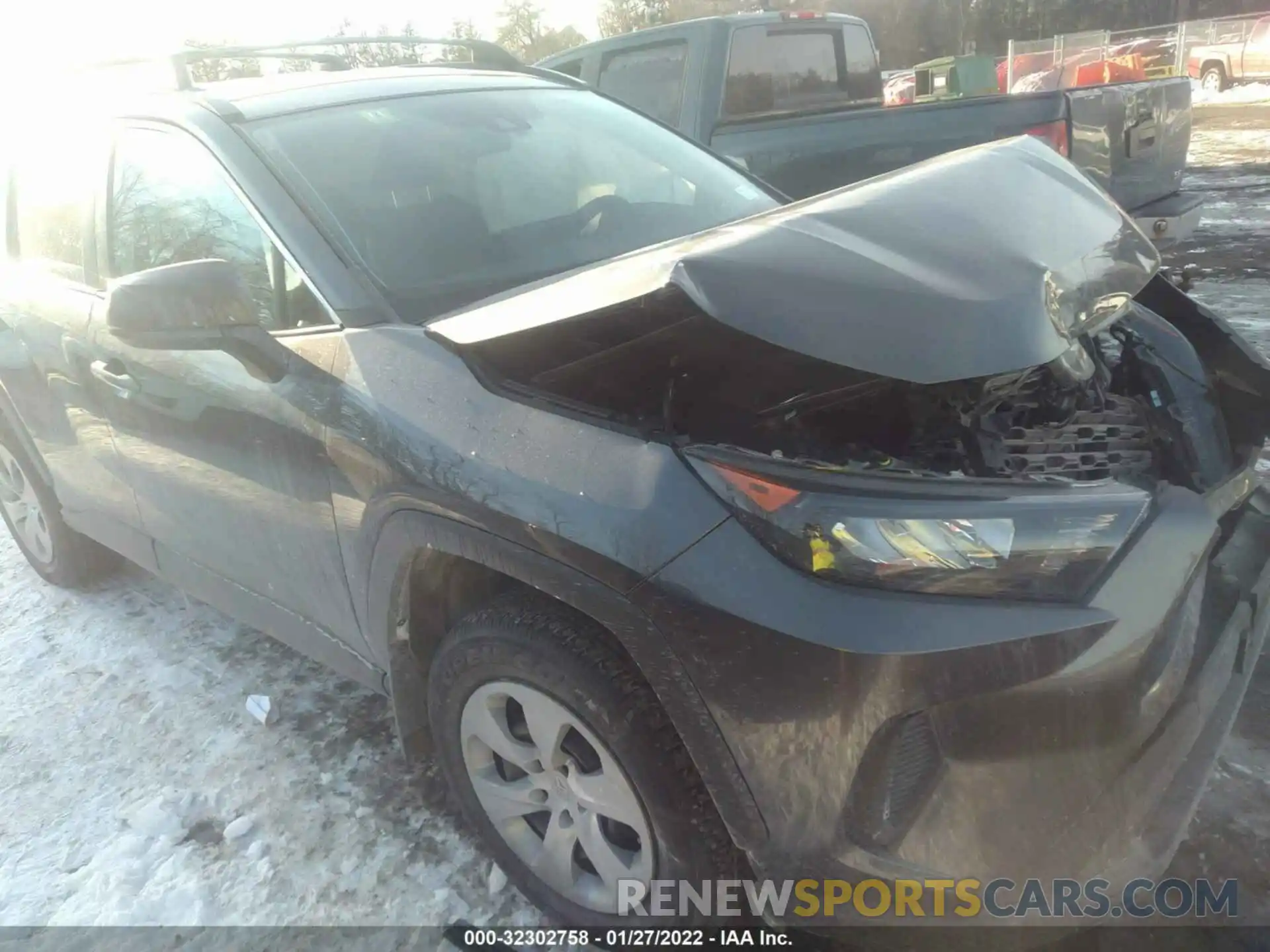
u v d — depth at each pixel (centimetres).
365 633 245
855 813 167
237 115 276
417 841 256
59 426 345
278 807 274
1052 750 166
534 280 254
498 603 206
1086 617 164
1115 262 209
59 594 418
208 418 263
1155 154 598
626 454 181
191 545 306
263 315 251
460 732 224
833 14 716
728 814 177
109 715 327
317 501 237
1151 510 182
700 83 630
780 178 606
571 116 323
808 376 193
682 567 170
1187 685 193
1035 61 2584
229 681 338
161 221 286
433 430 204
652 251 201
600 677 187
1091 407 226
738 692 168
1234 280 740
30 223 358
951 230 192
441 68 340
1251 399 237
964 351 169
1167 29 2536
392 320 230
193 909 242
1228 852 228
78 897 249
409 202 263
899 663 158
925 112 551
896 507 165
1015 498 171
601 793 199
